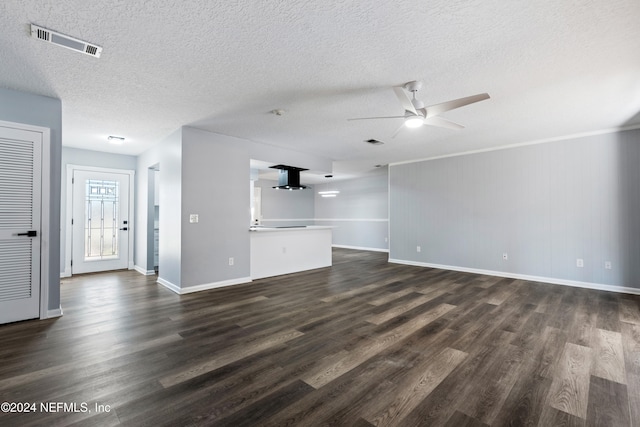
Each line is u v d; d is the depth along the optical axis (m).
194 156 4.28
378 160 6.76
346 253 8.88
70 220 5.39
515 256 5.22
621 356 2.35
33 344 2.53
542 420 1.62
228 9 1.82
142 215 5.73
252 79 2.76
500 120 3.92
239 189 4.80
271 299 3.91
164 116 3.74
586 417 1.65
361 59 2.42
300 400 1.80
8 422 1.58
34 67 2.51
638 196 4.18
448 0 1.75
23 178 3.04
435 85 2.89
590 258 4.52
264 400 1.79
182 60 2.42
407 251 6.79
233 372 2.11
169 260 4.50
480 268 5.64
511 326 2.97
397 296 4.06
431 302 3.78
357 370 2.14
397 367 2.18
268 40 2.16
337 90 2.99
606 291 4.32
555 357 2.33
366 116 3.73
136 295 4.08
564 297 4.00
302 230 5.96
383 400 1.80
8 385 1.93
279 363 2.24
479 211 5.65
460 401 1.79
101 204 5.73
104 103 3.31
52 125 3.18
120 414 1.66
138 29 2.01
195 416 1.65
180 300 3.84
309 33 2.08
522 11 1.85
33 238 3.09
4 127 2.93
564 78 2.73
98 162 5.66
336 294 4.16
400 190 6.90
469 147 5.47
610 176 4.37
